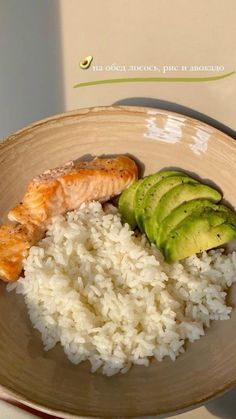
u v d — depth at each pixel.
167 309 0.29
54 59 0.33
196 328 0.28
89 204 0.33
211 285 0.30
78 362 0.28
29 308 0.30
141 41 0.31
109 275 0.31
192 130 0.32
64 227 0.32
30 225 0.31
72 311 0.29
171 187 0.32
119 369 0.28
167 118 0.32
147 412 0.25
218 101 0.32
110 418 0.25
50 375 0.28
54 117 0.33
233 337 0.28
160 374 0.28
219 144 0.31
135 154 0.33
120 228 0.31
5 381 0.26
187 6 0.29
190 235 0.30
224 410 0.31
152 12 0.30
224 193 0.32
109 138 0.33
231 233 0.30
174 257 0.30
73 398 0.26
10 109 0.36
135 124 0.33
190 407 0.25
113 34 0.31
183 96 0.32
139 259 0.30
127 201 0.33
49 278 0.30
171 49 0.31
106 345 0.28
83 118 0.33
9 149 0.33
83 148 0.34
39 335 0.30
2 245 0.31
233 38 0.29
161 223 0.31
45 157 0.33
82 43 0.32
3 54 0.34
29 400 0.26
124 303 0.29
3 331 0.29
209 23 0.29
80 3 0.31
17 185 0.33
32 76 0.34
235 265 0.30
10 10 0.32
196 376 0.27
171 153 0.33
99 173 0.32
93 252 0.32
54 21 0.32
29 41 0.33
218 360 0.27
